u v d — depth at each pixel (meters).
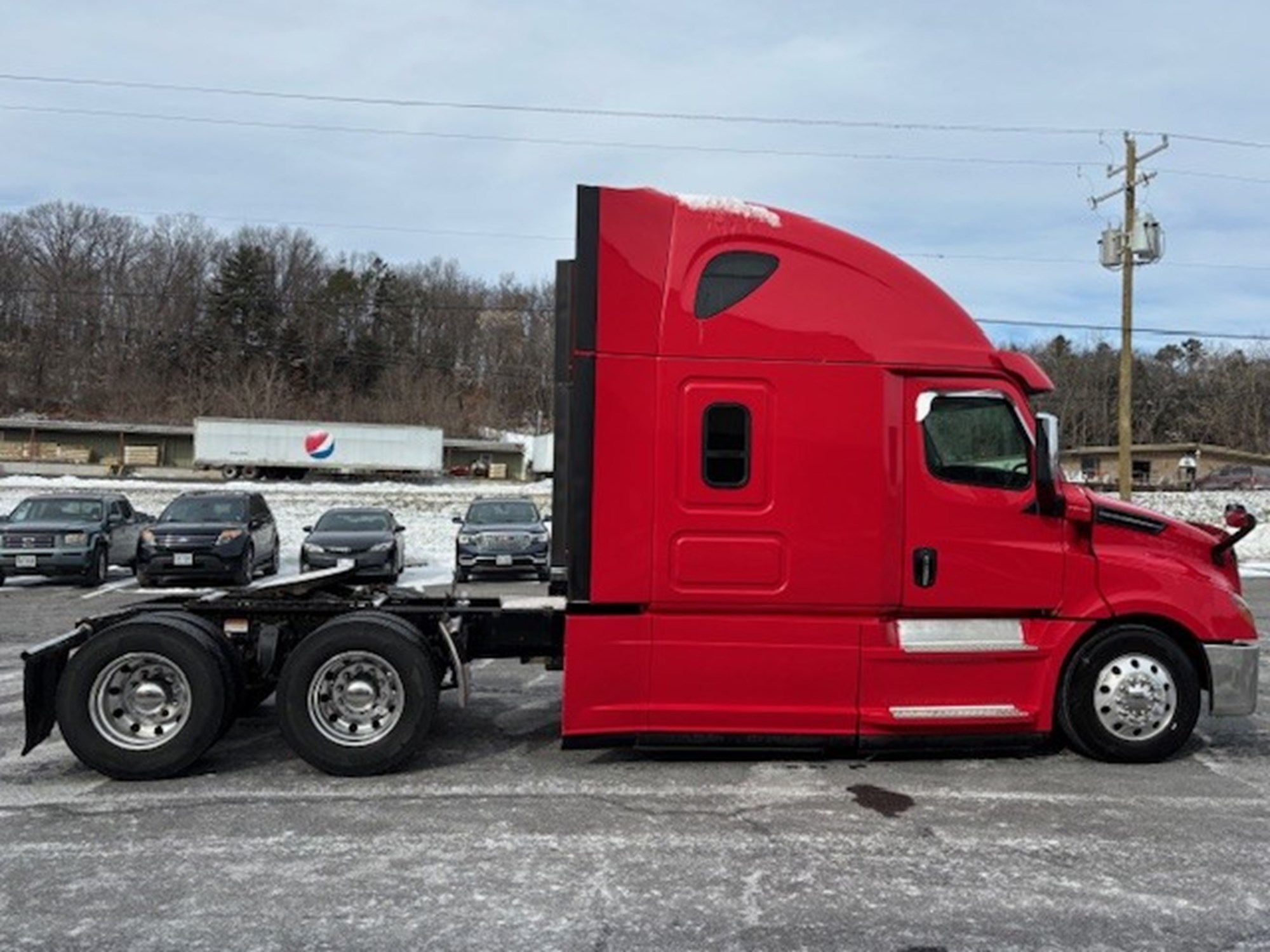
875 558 5.80
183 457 68.00
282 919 3.93
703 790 5.61
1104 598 6.08
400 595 6.66
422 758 6.29
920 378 5.91
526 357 95.56
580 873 4.39
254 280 91.75
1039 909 4.04
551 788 5.64
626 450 5.71
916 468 5.88
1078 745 6.17
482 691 8.45
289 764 6.14
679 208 5.86
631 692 5.80
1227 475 58.69
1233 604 6.22
